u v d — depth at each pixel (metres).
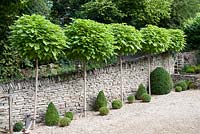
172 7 18.17
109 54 11.09
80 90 11.76
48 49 9.20
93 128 9.38
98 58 10.71
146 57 15.13
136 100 13.59
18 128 9.41
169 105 12.33
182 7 18.41
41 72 12.49
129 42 12.21
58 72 12.45
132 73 14.22
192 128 8.91
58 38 9.41
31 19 9.16
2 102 9.56
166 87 14.69
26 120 9.44
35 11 13.88
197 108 11.58
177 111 11.21
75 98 11.57
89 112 11.75
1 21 11.38
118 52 12.60
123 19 17.19
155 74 14.77
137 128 9.13
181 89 15.34
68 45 10.32
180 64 18.31
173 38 15.83
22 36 8.99
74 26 10.39
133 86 14.26
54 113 10.12
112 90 13.13
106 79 12.87
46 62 13.15
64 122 9.77
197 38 19.77
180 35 16.05
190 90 15.56
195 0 19.03
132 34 12.29
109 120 10.32
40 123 10.34
